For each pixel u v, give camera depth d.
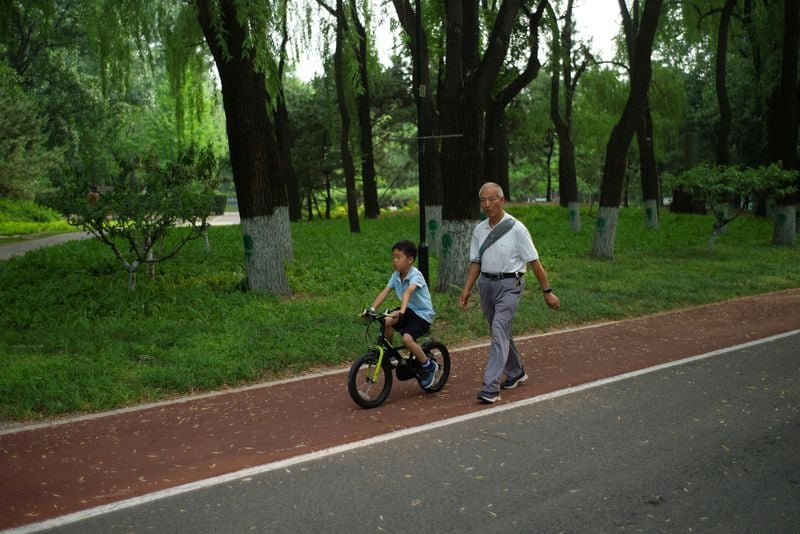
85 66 46.56
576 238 23.31
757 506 4.12
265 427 5.80
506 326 6.43
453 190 12.70
